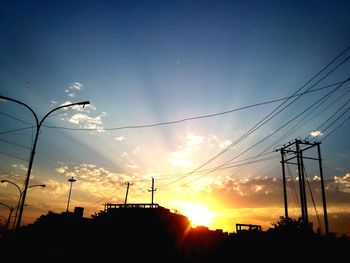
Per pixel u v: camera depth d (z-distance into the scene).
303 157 30.86
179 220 38.25
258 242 29.88
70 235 44.28
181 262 35.91
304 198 29.30
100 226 36.31
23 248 33.66
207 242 38.91
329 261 23.73
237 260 31.98
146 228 34.53
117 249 34.25
